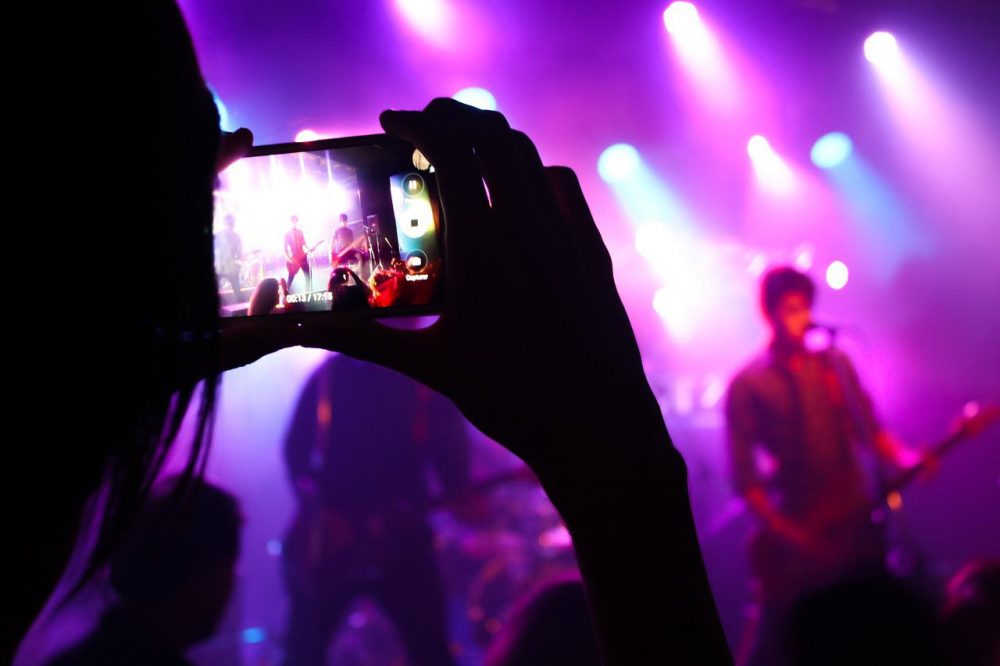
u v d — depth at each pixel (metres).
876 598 2.07
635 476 0.54
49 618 0.50
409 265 1.06
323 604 4.14
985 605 2.17
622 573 0.52
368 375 4.18
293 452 4.23
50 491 0.35
